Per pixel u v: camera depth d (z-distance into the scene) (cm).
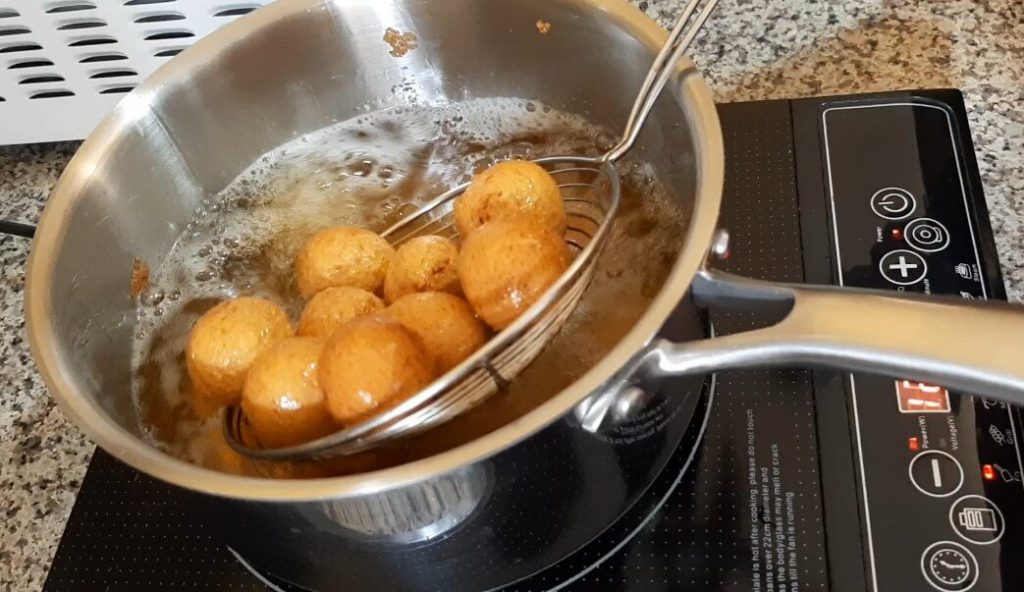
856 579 34
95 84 54
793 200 45
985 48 52
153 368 44
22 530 43
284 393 35
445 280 39
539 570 36
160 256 46
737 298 31
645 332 28
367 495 27
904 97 47
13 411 47
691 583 36
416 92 50
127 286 44
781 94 52
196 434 41
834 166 46
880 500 36
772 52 54
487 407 37
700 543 36
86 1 50
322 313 39
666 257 42
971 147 45
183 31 52
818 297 29
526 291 34
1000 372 26
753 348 29
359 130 51
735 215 45
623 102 44
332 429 35
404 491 28
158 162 45
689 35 36
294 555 34
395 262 40
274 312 39
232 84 45
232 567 39
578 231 44
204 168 47
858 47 53
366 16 45
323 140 50
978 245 42
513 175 39
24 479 45
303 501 27
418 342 34
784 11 56
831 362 28
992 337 27
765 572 35
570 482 33
